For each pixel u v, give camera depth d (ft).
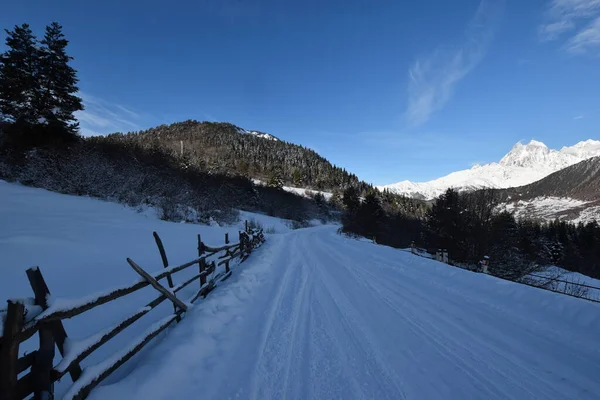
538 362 11.54
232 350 12.23
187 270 24.66
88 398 7.82
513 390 9.82
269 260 32.68
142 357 10.97
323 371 10.80
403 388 9.83
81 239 27.86
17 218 31.53
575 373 10.82
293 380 10.26
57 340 7.68
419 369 10.96
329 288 21.95
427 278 25.17
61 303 7.53
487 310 17.10
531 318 15.75
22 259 19.70
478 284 21.84
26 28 67.62
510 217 75.36
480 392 9.68
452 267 27.02
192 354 11.17
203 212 73.31
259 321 15.34
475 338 13.52
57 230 29.50
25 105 67.62
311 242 59.67
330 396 9.42
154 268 23.56
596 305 15.21
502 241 66.23
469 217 69.46
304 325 14.88
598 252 110.63
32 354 7.01
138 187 63.82
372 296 19.89
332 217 252.42
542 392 9.73
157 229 42.34
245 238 35.78
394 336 13.67
